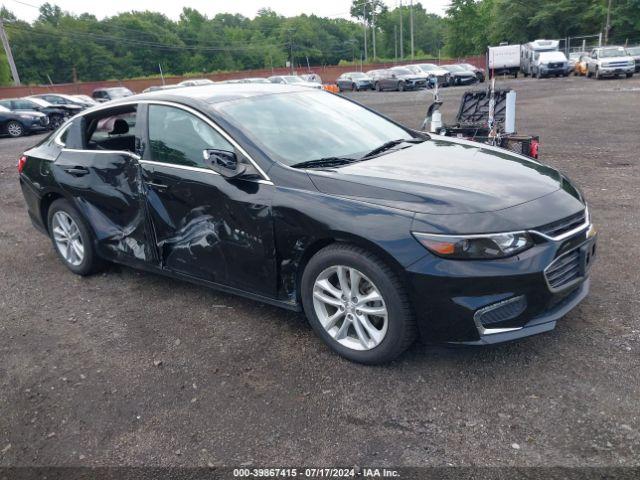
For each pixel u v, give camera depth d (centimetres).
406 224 295
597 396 286
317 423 283
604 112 1483
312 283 335
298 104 428
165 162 399
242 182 354
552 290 297
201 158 379
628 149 945
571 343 336
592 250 336
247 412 296
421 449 260
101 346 376
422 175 334
